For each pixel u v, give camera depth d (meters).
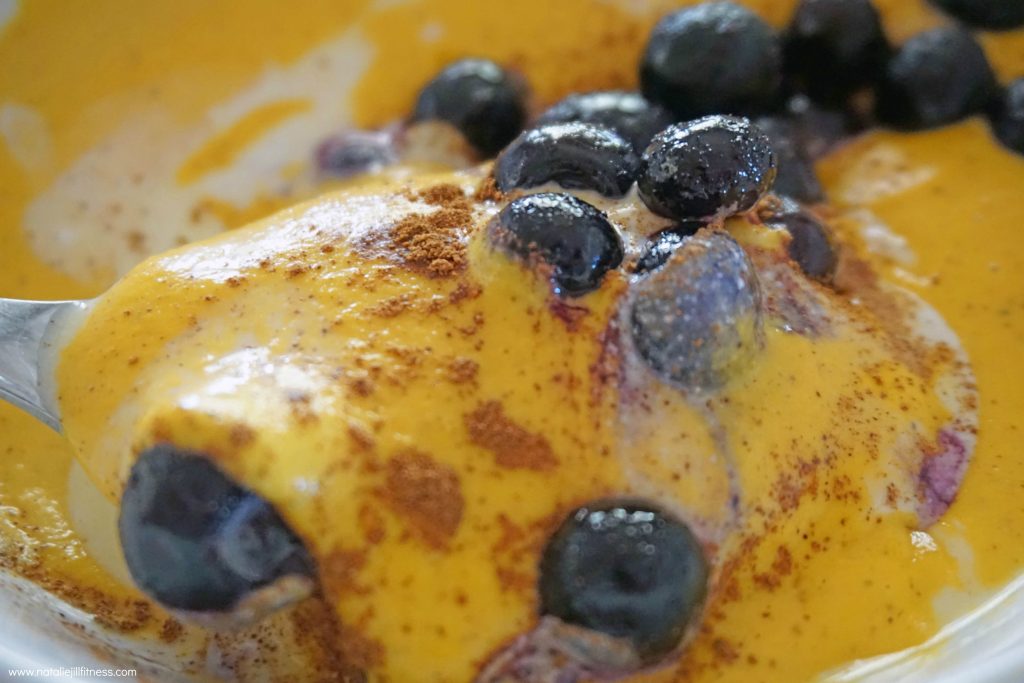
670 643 0.13
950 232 0.17
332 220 0.15
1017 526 0.14
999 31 0.18
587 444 0.13
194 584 0.13
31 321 0.15
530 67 0.19
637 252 0.14
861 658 0.14
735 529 0.14
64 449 0.15
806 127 0.18
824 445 0.14
